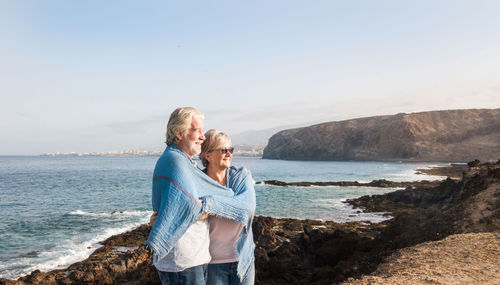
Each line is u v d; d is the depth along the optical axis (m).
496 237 8.23
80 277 11.32
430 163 131.75
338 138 174.00
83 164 145.75
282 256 14.52
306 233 16.19
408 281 5.50
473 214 12.95
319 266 13.24
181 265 1.94
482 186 15.55
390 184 50.50
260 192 42.88
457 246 7.84
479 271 5.72
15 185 51.34
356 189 46.56
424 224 14.28
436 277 5.54
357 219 25.12
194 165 2.09
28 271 13.48
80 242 17.83
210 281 2.16
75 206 30.72
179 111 2.10
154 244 1.78
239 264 2.18
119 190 44.06
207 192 2.07
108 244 17.11
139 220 23.80
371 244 13.66
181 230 1.86
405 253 8.09
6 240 18.25
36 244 17.44
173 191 1.86
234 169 2.41
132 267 11.81
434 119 164.88
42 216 25.61
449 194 25.86
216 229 2.17
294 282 11.50
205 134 2.36
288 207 30.80
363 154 160.50
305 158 181.12
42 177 68.44
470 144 142.38
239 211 2.09
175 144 2.10
